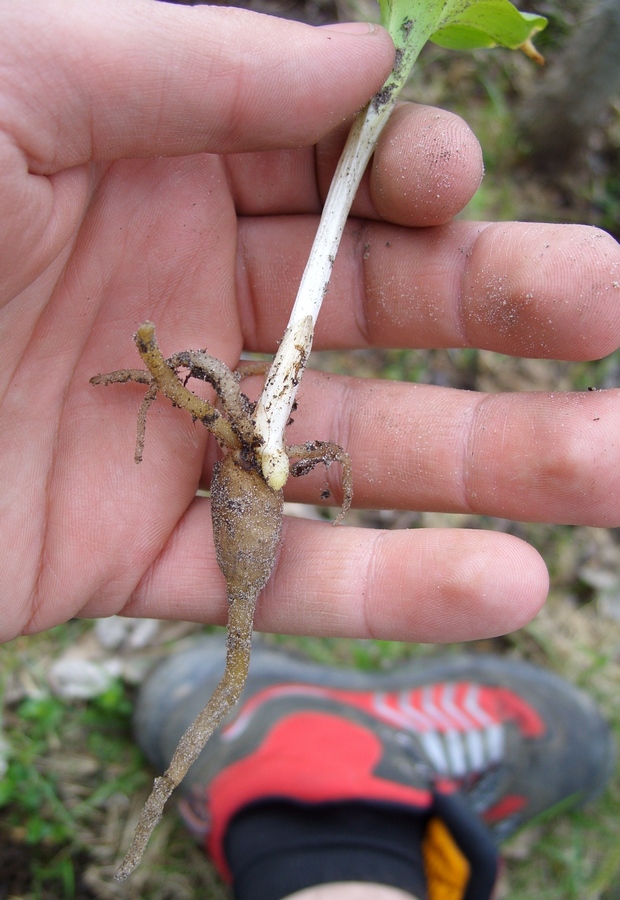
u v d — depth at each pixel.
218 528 0.11
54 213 0.10
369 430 0.13
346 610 0.12
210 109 0.10
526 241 0.12
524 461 0.12
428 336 0.13
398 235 0.13
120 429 0.12
